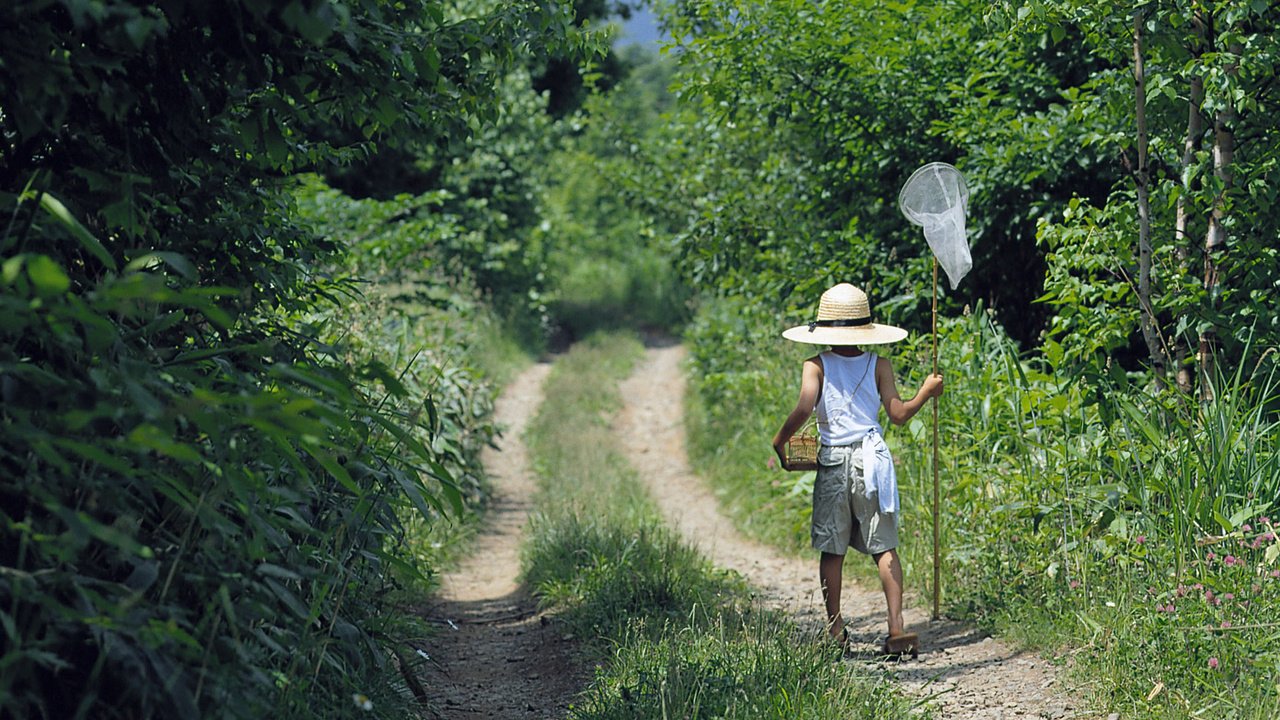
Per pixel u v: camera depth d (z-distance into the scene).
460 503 6.39
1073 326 13.08
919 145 15.02
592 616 10.52
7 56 4.79
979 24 14.02
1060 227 10.82
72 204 5.84
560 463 20.47
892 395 9.48
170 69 6.11
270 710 5.29
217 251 7.19
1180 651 7.36
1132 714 7.05
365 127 7.61
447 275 32.94
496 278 35.94
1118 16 9.95
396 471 6.71
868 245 15.33
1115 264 10.64
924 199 9.88
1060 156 13.02
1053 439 10.32
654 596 10.75
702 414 24.00
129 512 5.04
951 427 11.77
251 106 6.94
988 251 14.48
